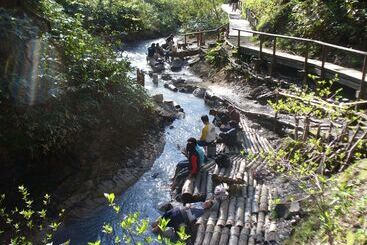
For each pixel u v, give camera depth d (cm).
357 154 585
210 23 2444
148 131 938
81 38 898
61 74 703
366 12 1089
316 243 463
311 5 1294
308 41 1019
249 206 616
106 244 581
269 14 1589
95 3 2164
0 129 599
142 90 1020
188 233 581
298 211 561
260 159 776
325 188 502
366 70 841
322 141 696
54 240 577
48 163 668
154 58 1748
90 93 777
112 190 706
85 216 636
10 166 615
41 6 829
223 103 1176
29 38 683
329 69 972
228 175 693
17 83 615
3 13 665
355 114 709
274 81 1159
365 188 493
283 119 927
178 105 1162
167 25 2652
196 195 668
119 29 2169
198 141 835
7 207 579
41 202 612
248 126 978
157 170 814
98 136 774
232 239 544
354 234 384
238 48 1427
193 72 1608
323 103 773
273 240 531
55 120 648
